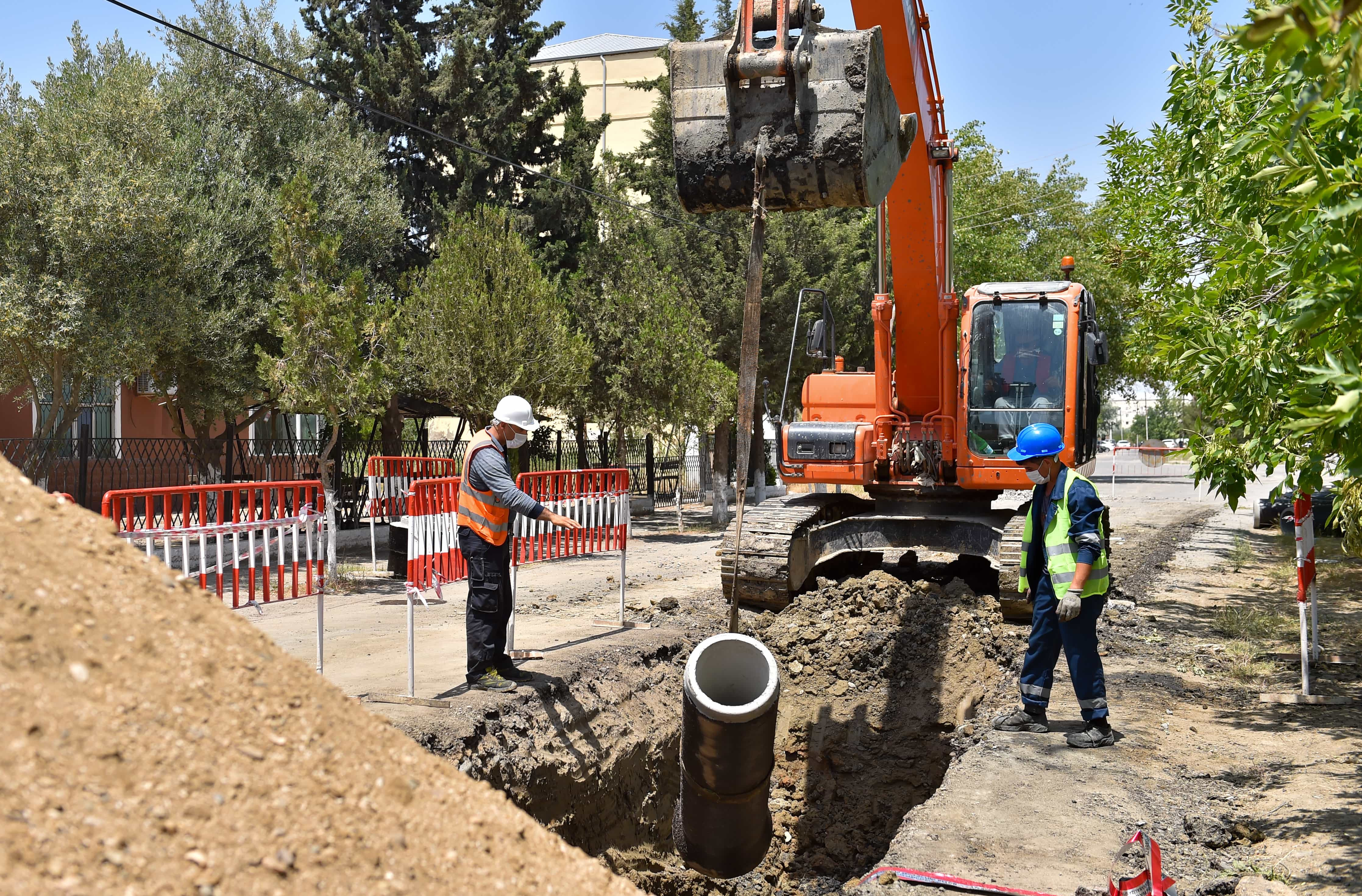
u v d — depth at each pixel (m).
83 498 14.15
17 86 13.95
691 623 9.95
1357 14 1.88
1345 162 3.49
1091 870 4.55
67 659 2.45
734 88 5.58
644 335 20.30
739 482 5.34
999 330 9.98
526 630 9.58
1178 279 10.34
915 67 8.12
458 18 26.12
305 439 19.50
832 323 11.25
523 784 6.29
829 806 8.23
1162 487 35.47
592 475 9.37
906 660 8.89
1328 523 6.28
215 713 2.55
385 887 2.35
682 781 5.12
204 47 18.14
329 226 18.42
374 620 10.49
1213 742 6.55
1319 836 4.88
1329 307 3.11
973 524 10.19
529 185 25.73
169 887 2.06
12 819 2.01
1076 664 6.57
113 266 13.47
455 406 18.58
